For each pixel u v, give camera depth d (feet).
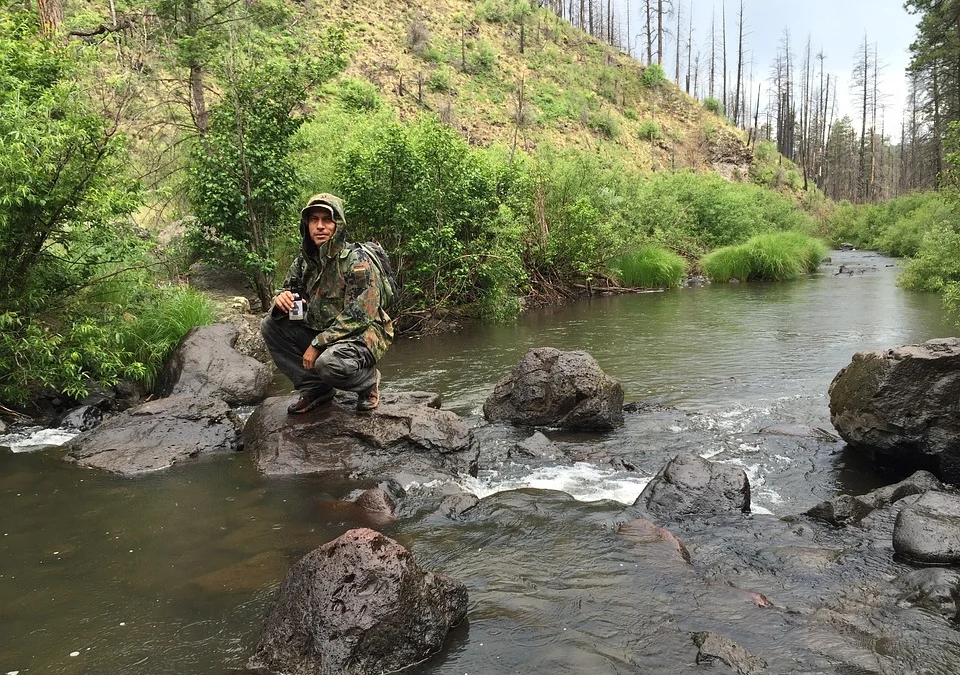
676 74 202.80
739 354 29.81
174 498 13.73
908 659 8.15
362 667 7.82
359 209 36.11
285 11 39.19
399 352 31.50
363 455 15.94
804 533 12.19
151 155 34.45
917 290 54.24
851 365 17.34
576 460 16.56
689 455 14.37
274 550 11.21
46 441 18.20
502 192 47.29
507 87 118.32
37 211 19.70
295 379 17.12
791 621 9.05
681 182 89.71
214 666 8.01
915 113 196.44
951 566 10.61
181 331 24.89
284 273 35.55
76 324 20.65
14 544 11.50
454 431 16.74
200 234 32.60
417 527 12.25
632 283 60.49
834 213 138.62
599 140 118.93
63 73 23.30
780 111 216.74
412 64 108.99
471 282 40.29
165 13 35.81
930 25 100.07
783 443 17.69
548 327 38.63
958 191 40.37
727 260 66.85
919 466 15.44
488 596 9.70
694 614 9.21
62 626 8.91
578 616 9.14
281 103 32.83
